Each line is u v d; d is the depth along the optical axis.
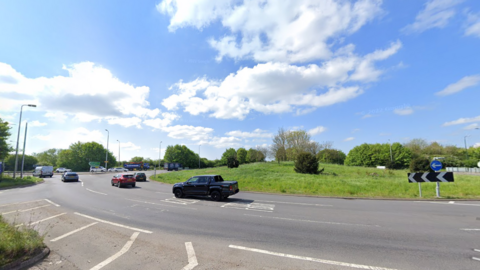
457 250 5.45
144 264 4.72
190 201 13.80
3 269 4.23
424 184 18.47
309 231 7.21
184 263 4.76
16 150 29.95
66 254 5.29
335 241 6.19
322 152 77.44
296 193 17.08
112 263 4.78
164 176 36.88
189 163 96.31
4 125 28.48
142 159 103.88
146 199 14.65
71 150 82.94
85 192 18.53
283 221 8.59
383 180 22.30
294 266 4.59
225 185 14.05
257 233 7.02
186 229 7.49
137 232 7.14
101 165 86.75
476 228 7.41
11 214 9.87
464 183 19.11
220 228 7.61
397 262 4.76
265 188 19.45
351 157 83.44
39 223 8.27
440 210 10.49
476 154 59.06
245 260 4.91
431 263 4.71
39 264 4.72
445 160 59.06
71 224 8.15
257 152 80.00
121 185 23.14
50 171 40.56
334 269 4.45
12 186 23.36
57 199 14.50
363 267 4.53
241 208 11.39
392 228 7.48
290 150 56.06
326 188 17.66
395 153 69.00
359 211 10.45
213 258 5.02
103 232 7.13
